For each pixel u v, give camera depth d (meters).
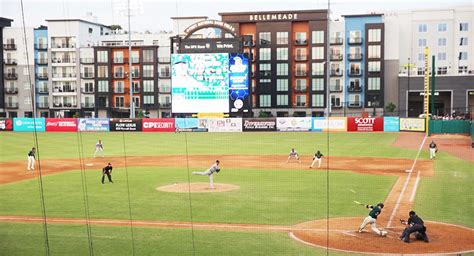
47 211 24.91
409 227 19.64
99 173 38.44
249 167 41.69
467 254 17.91
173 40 84.06
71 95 107.31
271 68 100.19
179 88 81.94
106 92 105.38
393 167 40.91
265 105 101.06
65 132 82.88
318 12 98.62
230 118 80.81
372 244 19.14
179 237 20.16
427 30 102.00
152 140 67.75
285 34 99.44
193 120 81.50
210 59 81.00
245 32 101.50
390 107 95.75
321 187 31.53
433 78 68.69
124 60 104.81
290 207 25.62
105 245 19.14
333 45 99.75
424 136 69.81
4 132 82.88
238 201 27.14
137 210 24.97
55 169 40.97
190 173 38.06
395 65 100.00
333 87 100.38
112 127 83.44
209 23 83.62
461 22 100.75
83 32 108.44
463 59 101.31
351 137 69.75
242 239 19.91
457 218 23.12
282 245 19.09
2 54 107.06
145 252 18.23
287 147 57.81
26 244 19.34
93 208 25.48
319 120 80.00
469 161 44.28
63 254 18.11
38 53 107.50
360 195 28.75
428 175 36.31
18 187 32.16
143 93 104.44
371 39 98.06
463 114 88.50
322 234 20.58
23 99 108.00
